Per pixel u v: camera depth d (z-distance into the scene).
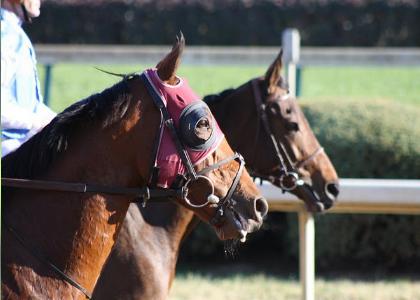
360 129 11.99
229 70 23.19
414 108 12.71
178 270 12.48
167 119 5.23
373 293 11.26
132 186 5.32
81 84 20.31
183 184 5.24
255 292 11.36
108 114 5.26
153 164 5.21
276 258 12.88
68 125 5.33
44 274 5.12
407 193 8.89
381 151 11.79
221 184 5.30
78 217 5.20
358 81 22.81
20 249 5.15
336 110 12.41
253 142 8.00
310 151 8.12
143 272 6.87
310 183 8.13
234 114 8.02
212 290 11.42
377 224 12.03
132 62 15.35
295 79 14.66
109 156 5.25
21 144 5.55
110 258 6.77
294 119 8.05
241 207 5.32
